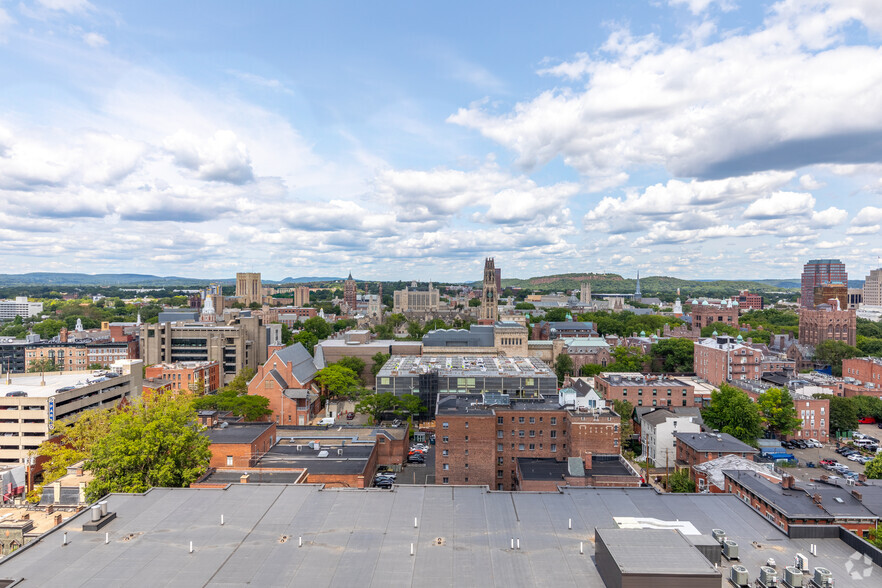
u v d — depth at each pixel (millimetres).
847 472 113250
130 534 48188
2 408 116438
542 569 42344
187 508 53781
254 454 99312
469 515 52094
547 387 147250
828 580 38969
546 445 105000
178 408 89125
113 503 55000
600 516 52250
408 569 42188
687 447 110625
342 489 58531
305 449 107562
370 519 51219
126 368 149750
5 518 73875
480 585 40000
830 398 144000
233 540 47062
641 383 149875
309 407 155125
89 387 130750
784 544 47281
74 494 84312
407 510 53219
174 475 79875
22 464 106562
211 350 198250
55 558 43812
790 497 74625
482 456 101625
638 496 57219
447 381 149750
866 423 156500
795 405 140875
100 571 41812
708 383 190500
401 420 147750
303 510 53219
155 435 78812
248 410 139000
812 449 134875
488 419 101625
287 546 46031
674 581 36781
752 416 126938
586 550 45469
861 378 187000
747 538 48406
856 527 68000
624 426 130875
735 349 180625
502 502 55281
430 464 121125
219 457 96812
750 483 80812
